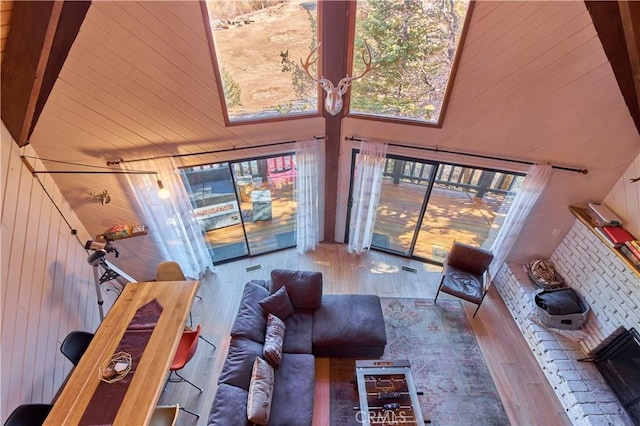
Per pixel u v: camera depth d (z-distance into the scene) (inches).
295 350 146.9
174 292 142.9
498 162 162.9
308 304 162.9
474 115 151.8
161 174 160.7
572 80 129.6
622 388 139.2
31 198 131.8
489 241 201.6
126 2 116.6
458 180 186.5
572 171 153.7
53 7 94.3
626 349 140.3
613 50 117.3
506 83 138.4
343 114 170.6
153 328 127.2
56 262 144.0
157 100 142.3
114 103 137.1
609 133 138.8
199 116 153.6
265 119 164.6
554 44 123.6
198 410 143.5
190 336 144.3
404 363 141.2
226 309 188.7
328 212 217.0
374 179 186.1
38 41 100.5
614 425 132.3
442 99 152.3
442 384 154.3
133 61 129.6
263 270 214.5
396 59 146.9
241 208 201.0
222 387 123.6
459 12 128.0
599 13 111.3
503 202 184.2
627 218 146.0
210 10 127.3
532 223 178.1
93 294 170.6
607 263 150.7
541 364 161.3
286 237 228.2
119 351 118.8
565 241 177.8
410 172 192.2
